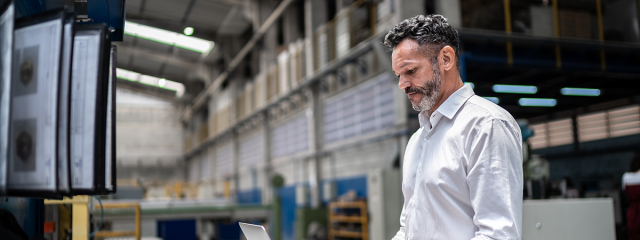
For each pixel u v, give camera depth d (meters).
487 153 1.23
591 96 11.96
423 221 1.38
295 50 13.23
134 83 20.22
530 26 7.93
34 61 1.24
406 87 1.39
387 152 9.27
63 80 1.21
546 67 8.33
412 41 1.36
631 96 11.04
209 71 18.89
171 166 27.38
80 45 1.32
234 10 13.70
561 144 12.94
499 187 1.21
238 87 19.42
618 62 8.83
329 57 11.20
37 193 1.20
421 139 1.50
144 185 8.30
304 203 11.87
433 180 1.35
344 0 11.26
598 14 8.33
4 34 1.20
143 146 26.83
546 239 2.70
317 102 12.36
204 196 18.47
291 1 13.30
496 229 1.18
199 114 25.75
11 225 1.36
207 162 24.47
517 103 12.34
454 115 1.34
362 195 9.90
